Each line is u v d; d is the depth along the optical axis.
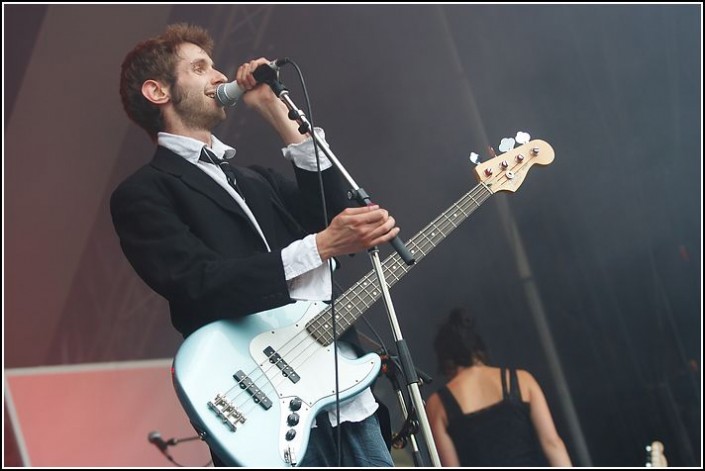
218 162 2.73
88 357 6.03
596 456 6.59
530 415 4.36
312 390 2.50
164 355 6.16
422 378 2.67
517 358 6.73
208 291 2.47
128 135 6.29
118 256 6.22
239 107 6.52
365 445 2.63
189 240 2.55
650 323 6.83
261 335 2.52
